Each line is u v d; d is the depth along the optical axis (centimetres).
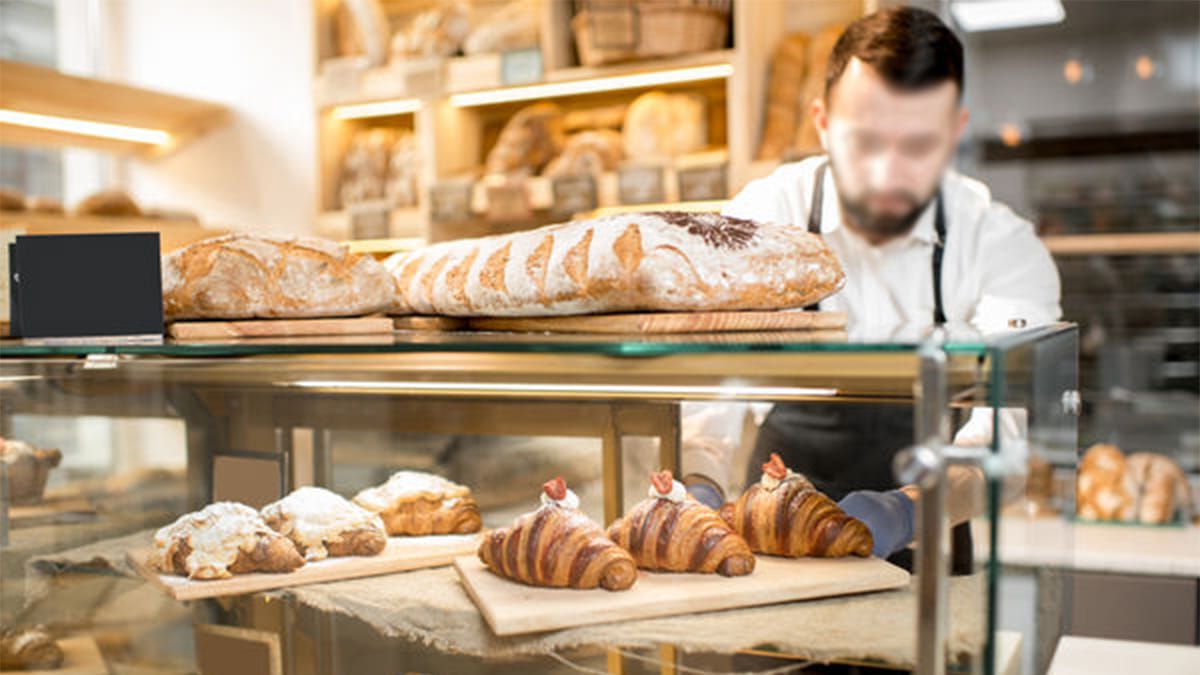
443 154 367
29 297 138
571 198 333
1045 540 117
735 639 110
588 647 113
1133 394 351
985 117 381
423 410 144
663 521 125
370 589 129
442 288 147
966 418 94
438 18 366
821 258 130
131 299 139
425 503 143
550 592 122
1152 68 360
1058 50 370
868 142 233
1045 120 374
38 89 343
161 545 138
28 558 144
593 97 372
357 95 370
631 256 124
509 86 347
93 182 441
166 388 144
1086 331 362
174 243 364
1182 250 349
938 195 238
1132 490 278
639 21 316
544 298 130
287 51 407
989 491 93
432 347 115
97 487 144
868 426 125
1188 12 353
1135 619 248
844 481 128
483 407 142
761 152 311
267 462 146
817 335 114
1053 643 124
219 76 418
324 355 118
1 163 424
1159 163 361
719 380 124
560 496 129
